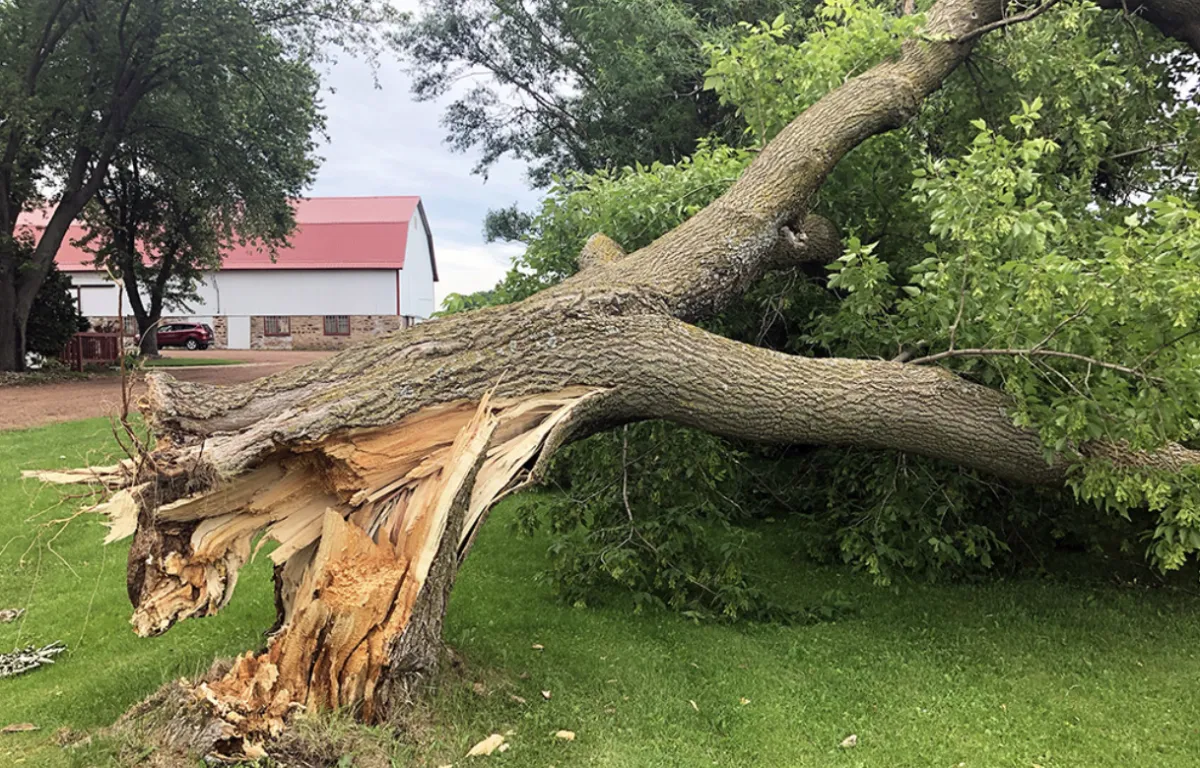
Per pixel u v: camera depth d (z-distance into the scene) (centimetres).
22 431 931
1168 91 596
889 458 508
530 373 338
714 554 500
